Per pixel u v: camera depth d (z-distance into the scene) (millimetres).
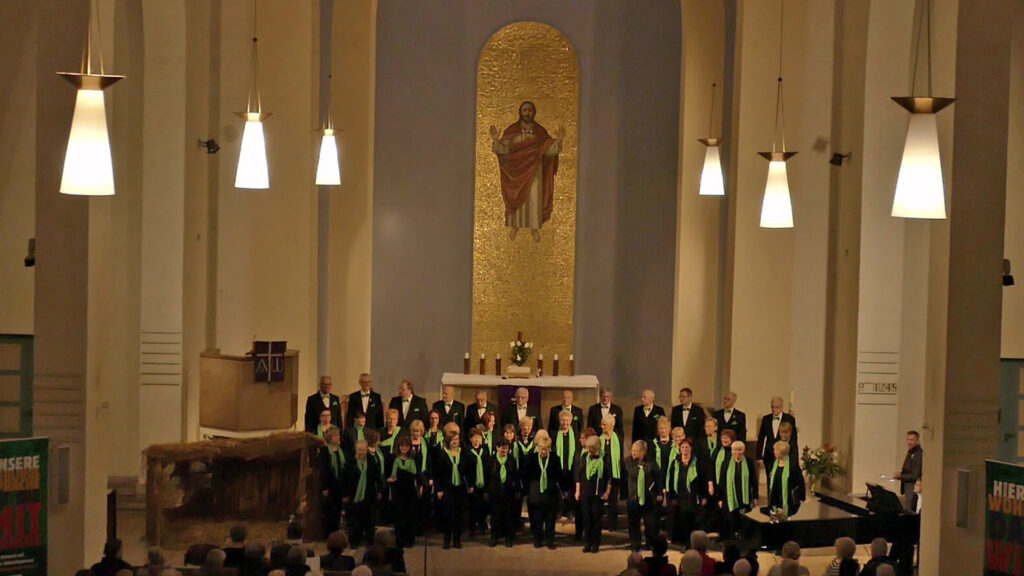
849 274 15406
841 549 10711
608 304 18641
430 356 18688
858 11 15164
